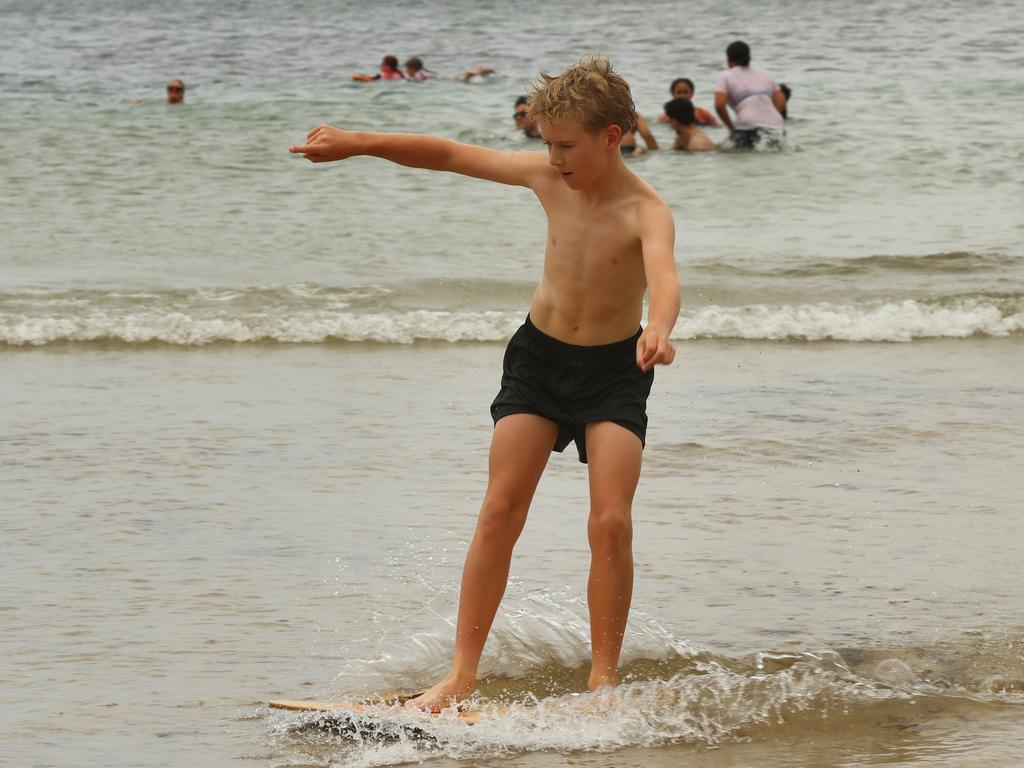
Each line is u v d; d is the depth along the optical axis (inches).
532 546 725.9
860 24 4630.9
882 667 559.2
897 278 1669.5
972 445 952.9
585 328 541.3
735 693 529.7
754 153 2559.1
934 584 669.3
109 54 4190.5
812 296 1581.0
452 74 3740.2
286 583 665.0
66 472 864.9
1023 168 2405.3
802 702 522.0
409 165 565.9
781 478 866.8
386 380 1184.8
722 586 664.4
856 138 2672.2
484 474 878.4
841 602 642.8
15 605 623.8
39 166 2362.2
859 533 753.0
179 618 613.3
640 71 3661.4
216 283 1599.4
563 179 538.6
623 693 529.0
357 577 675.4
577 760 471.5
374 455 922.1
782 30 4539.9
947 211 2103.8
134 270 1672.0
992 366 1266.0
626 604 542.6
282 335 1374.3
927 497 824.3
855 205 2150.6
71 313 1418.6
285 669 558.6
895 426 1008.9
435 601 642.8
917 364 1274.6
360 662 569.0
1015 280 1652.3
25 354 1288.1
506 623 609.3
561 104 523.5
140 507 791.1
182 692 530.6
